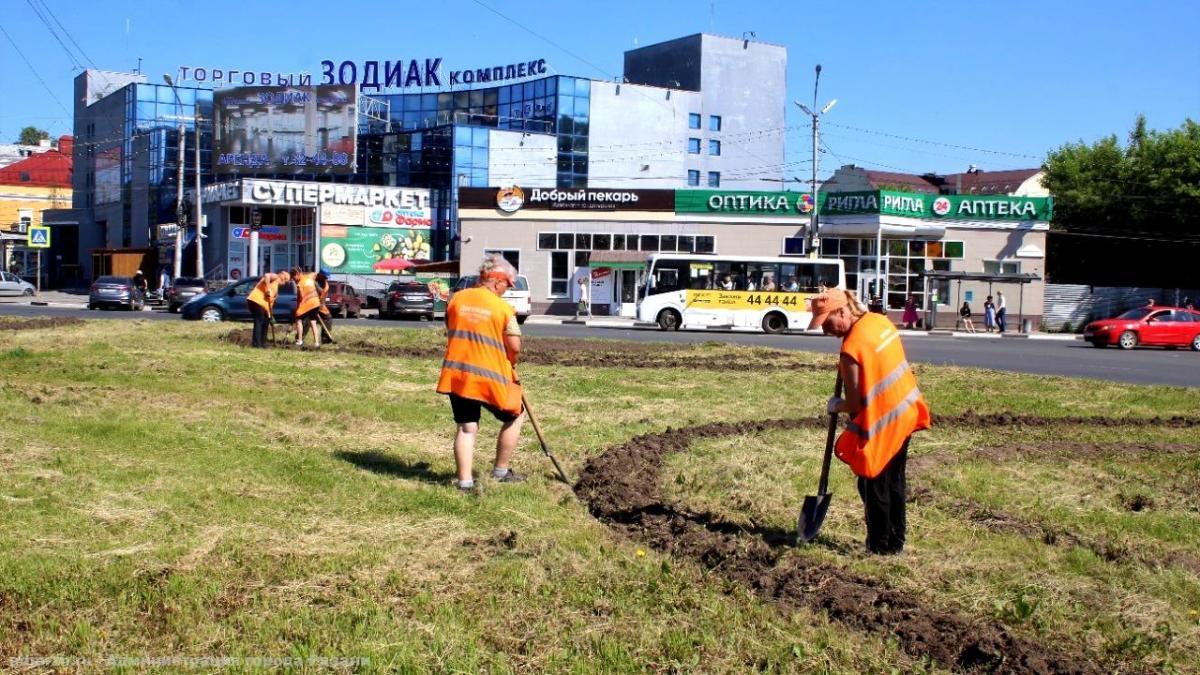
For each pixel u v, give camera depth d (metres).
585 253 50.22
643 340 27.83
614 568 6.24
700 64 83.69
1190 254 57.84
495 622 5.32
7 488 7.59
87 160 79.19
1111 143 61.12
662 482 8.97
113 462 8.66
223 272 59.25
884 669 4.87
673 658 4.93
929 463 10.15
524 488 8.27
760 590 5.97
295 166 65.12
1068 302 52.03
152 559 6.12
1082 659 5.11
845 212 48.41
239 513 7.17
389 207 59.16
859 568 6.45
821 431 11.93
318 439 10.24
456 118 76.75
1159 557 6.89
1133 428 13.17
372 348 21.25
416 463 9.20
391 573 6.01
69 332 23.14
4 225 85.56
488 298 8.19
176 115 69.75
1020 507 8.27
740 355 22.48
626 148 77.06
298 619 5.25
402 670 4.70
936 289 48.94
